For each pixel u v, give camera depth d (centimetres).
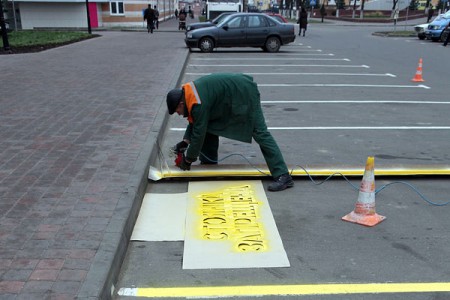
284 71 1355
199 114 444
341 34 3203
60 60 1383
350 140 665
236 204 448
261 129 479
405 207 449
